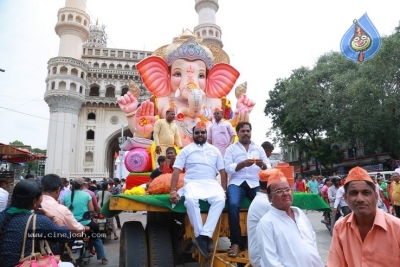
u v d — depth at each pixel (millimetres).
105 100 43406
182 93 6887
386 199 9711
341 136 25578
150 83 7184
